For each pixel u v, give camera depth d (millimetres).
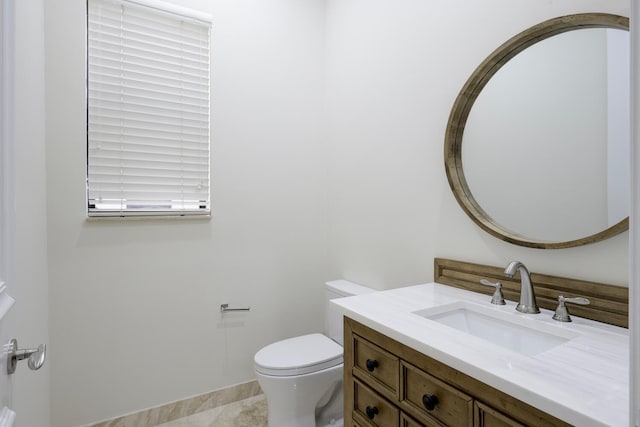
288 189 2316
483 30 1422
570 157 1147
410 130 1769
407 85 1785
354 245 2180
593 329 1004
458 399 870
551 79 1202
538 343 1068
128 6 1829
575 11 1129
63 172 1686
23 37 1112
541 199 1228
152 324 1900
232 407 2078
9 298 732
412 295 1394
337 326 2002
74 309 1713
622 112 1028
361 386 1207
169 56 1946
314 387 1671
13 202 778
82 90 1724
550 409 662
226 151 2104
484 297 1360
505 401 766
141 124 1886
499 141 1364
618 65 1037
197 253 2023
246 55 2160
